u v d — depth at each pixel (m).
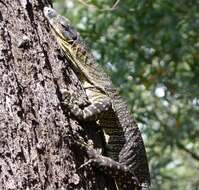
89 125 9.77
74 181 8.98
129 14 18.59
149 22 19.08
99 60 19.03
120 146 11.03
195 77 19.81
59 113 9.17
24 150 8.77
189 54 20.34
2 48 9.09
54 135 8.99
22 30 9.34
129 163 11.06
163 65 20.33
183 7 19.33
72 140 9.15
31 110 8.96
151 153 20.58
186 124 21.14
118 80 18.92
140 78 19.22
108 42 19.27
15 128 8.80
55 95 9.25
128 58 19.39
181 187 27.31
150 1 18.41
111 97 11.16
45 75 9.28
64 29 10.62
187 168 28.78
